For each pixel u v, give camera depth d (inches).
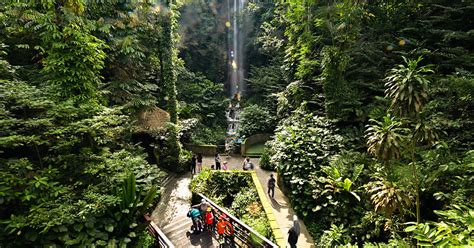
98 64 295.3
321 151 359.9
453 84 253.9
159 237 229.3
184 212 353.7
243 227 250.1
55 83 263.1
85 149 240.7
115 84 401.7
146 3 441.7
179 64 759.1
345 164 318.7
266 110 778.2
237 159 638.5
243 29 1023.6
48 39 257.3
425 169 218.8
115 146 333.4
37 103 202.8
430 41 373.7
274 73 788.6
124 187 230.8
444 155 223.6
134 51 395.9
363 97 404.5
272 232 286.4
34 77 286.8
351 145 360.2
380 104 366.0
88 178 234.4
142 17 456.8
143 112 479.5
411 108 161.0
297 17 504.4
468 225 118.8
